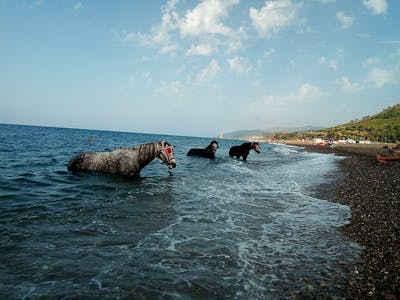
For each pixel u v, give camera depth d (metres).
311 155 43.59
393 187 12.90
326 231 6.79
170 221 6.76
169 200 8.78
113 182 11.15
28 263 4.21
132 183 11.23
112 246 5.06
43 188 9.25
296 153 49.09
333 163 27.45
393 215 8.28
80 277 3.94
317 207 9.20
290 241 6.00
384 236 6.51
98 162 12.49
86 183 10.52
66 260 4.40
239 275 4.34
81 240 5.21
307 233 6.58
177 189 10.61
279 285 4.11
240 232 6.33
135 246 5.14
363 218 7.99
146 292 3.67
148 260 4.61
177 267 4.45
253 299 3.70
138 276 4.07
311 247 5.71
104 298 3.47
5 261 4.21
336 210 8.88
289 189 12.26
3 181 9.76
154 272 4.23
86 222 6.20
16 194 8.16
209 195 9.95
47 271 4.04
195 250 5.16
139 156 12.46
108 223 6.26
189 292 3.75
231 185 12.38
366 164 25.47
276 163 26.06
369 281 4.35
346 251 5.57
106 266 4.30
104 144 43.19
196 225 6.59
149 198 8.84
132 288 3.74
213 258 4.88
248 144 26.78
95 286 3.73
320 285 4.16
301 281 4.27
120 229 5.95
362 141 116.69
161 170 15.88
